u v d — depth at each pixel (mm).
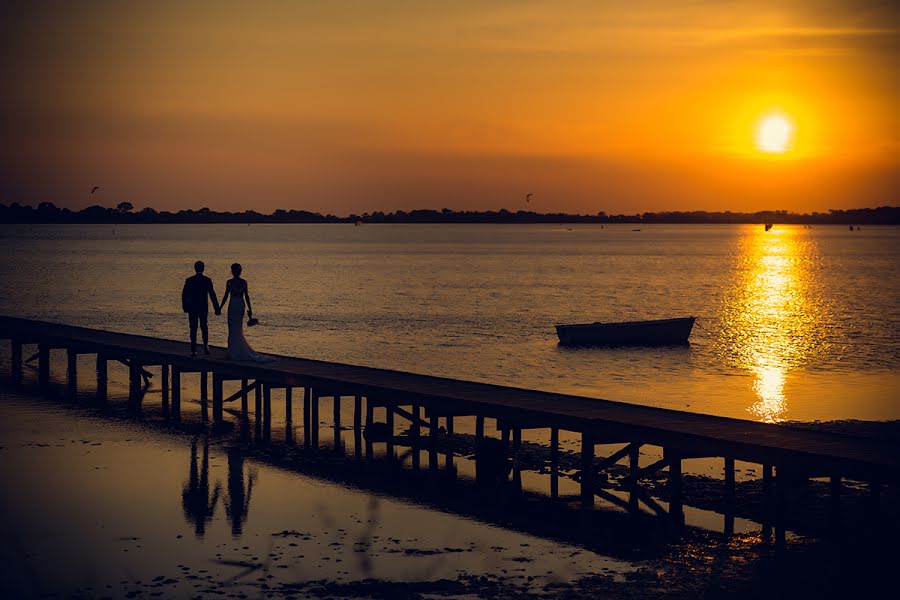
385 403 23516
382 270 116750
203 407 27922
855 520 17047
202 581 13586
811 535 16312
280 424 25844
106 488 18625
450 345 47688
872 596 13383
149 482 19188
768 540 16047
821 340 51469
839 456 15695
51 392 30391
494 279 101062
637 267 130625
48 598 12922
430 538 15922
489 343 48750
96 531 15883
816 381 37562
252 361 26062
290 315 61125
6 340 44688
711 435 17422
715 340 51406
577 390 34844
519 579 13938
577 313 66125
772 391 34938
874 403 32375
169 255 155750
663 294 83812
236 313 25953
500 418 20250
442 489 19266
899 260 158750
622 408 20281
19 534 15680
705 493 19188
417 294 79625
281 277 100938
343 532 16125
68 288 82062
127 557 14609
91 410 27234
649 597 13258
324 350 45000
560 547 15555
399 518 17094
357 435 24234
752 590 13555
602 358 43875
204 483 19188
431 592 13312
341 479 19891
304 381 23734
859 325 59062
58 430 24266
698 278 107250
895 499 18234
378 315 61906
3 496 17922
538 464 21734
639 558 15055
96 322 56500
